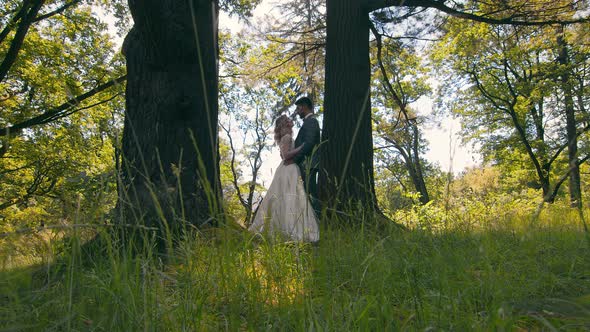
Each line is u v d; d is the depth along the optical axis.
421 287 2.06
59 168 14.06
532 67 22.11
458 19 11.28
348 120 7.40
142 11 4.36
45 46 15.69
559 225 4.43
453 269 2.27
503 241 3.16
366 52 7.79
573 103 21.45
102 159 15.86
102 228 1.69
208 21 4.72
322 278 1.90
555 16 9.91
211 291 1.91
